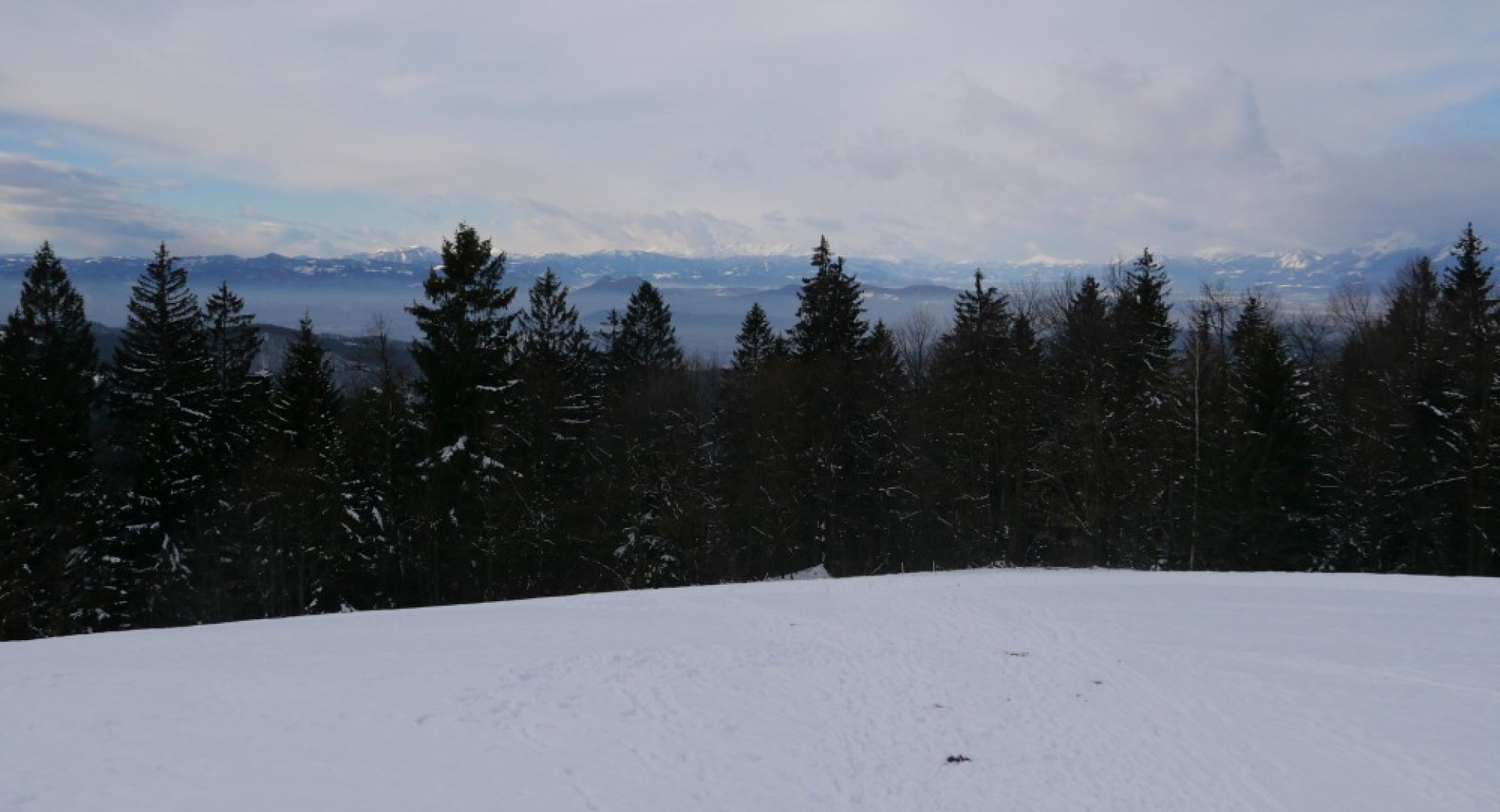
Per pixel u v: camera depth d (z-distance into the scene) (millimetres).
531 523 36688
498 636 16438
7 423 34875
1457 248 43938
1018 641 16594
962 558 41906
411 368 42312
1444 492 36062
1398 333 45438
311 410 39625
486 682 12891
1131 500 36281
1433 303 45719
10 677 12711
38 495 33625
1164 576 25250
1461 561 36531
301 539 35094
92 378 41000
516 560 37625
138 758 9367
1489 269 41969
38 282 39312
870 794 9359
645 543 39094
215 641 15906
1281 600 20641
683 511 38906
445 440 35750
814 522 44094
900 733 11289
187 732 10227
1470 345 36281
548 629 17266
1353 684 13516
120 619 35219
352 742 10133
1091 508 35938
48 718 10648
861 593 22312
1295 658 15094
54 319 39562
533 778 9336
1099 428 35844
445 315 35594
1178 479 36781
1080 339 43312
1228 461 36844
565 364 46500
